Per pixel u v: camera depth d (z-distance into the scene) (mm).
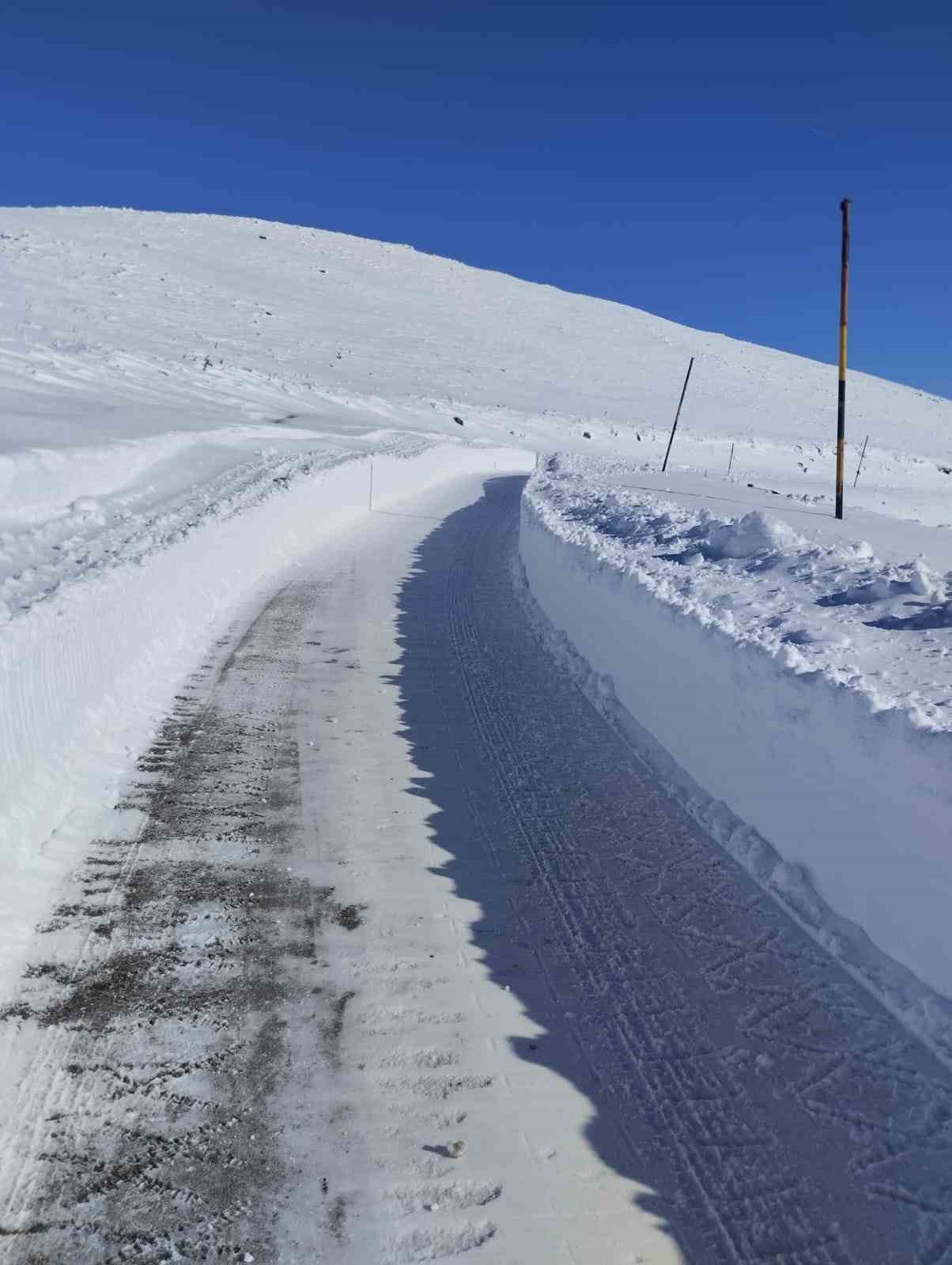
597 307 95250
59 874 5129
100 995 4215
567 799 6531
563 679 9375
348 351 57094
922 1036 4039
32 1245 3014
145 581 8492
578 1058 3984
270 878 5312
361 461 21094
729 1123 3627
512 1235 3127
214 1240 3070
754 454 57625
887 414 82000
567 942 4820
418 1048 3994
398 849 5730
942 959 4098
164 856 5453
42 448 13719
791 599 7887
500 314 82125
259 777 6648
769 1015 4238
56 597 6699
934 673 5750
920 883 4254
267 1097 3688
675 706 7027
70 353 32062
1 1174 3273
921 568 7668
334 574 14148
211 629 10406
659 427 57938
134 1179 3287
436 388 53469
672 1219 3217
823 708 5051
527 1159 3443
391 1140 3510
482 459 36062
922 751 4273
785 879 5211
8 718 5281
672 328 95562
